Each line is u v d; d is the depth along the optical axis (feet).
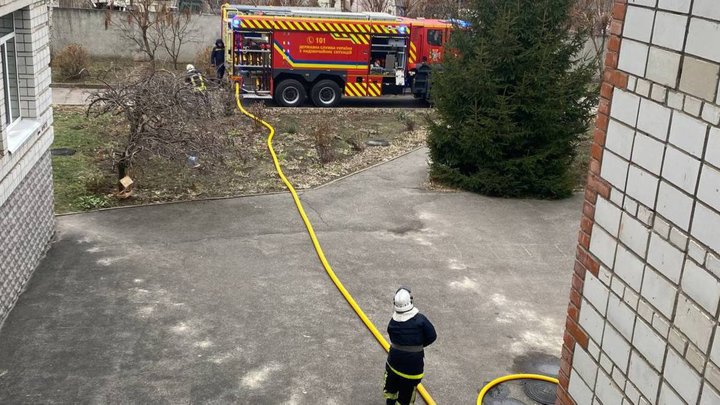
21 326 27.30
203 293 30.71
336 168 50.85
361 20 68.69
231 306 29.68
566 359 16.93
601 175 15.03
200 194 43.47
